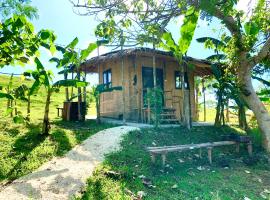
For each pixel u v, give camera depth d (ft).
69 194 20.02
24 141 32.78
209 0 8.95
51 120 50.37
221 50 44.14
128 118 51.11
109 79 57.57
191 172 26.61
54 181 22.18
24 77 10.88
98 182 21.94
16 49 9.72
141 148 32.12
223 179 25.57
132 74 51.13
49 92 35.63
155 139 36.17
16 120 11.48
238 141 34.27
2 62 10.09
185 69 58.39
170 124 46.55
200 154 31.12
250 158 32.71
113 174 23.11
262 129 35.09
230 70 42.47
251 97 34.83
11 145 30.83
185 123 43.78
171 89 55.52
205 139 39.45
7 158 26.78
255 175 27.68
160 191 21.25
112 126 43.45
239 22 25.54
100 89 48.26
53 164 26.32
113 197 19.49
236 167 29.94
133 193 20.44
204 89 66.13
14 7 38.32
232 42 33.22
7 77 100.99
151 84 52.65
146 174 24.58
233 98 47.47
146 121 47.32
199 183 23.73
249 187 24.23
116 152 29.84
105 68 58.59
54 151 29.81
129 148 31.48
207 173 26.86
